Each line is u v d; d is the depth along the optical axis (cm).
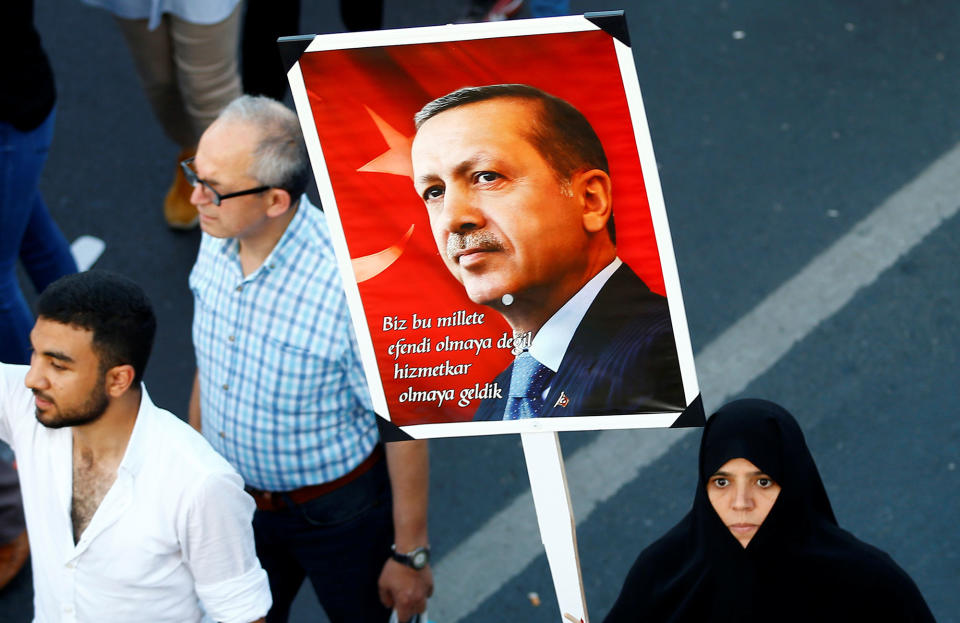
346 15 932
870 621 457
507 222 381
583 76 353
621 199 372
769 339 814
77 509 420
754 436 455
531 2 927
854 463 738
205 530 414
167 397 809
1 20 589
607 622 503
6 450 674
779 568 459
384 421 425
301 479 519
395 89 367
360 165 381
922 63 1000
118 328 396
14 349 711
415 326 407
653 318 392
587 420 413
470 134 370
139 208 923
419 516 526
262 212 489
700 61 1016
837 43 1020
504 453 768
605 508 728
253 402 510
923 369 788
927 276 845
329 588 554
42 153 648
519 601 686
